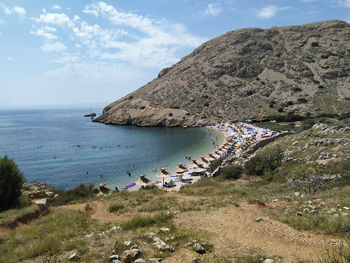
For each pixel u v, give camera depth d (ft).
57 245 30.45
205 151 241.14
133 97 586.04
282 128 280.72
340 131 106.52
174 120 443.32
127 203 58.65
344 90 432.25
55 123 601.62
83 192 92.79
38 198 75.56
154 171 177.88
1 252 30.48
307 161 86.74
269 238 28.66
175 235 31.04
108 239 31.37
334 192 51.19
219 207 47.65
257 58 555.28
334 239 25.91
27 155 236.43
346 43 538.47
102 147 272.92
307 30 624.59
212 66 554.05
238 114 428.15
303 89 454.40
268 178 87.66
